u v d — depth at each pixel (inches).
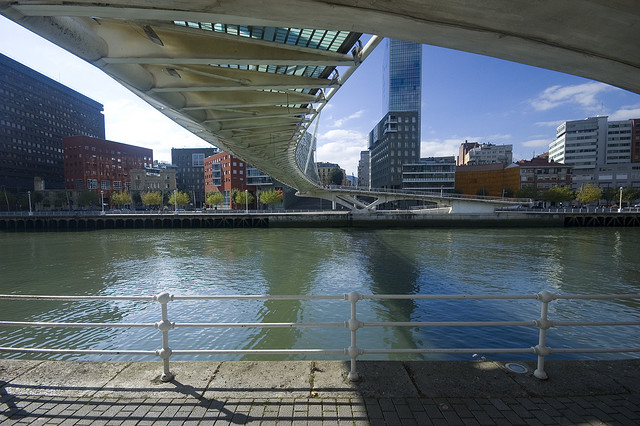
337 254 1051.9
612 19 129.3
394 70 4815.5
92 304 561.6
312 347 394.9
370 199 4419.3
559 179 3358.8
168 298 118.8
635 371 123.7
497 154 5078.7
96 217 2300.7
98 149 3750.0
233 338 418.3
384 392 111.2
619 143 3880.4
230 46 318.7
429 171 3440.0
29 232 2106.3
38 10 164.1
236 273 788.0
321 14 145.0
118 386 115.6
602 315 490.0
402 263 894.4
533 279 717.9
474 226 2073.1
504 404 105.4
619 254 1034.7
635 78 178.1
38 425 97.3
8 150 3811.5
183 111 457.1
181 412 101.7
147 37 283.7
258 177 3587.6
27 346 402.9
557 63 172.6
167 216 2289.6
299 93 515.8
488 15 135.6
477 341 405.7
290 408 103.1
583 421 98.2
